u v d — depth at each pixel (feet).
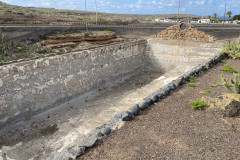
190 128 12.89
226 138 11.68
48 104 22.65
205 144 11.17
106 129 12.52
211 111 14.92
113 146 11.21
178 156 10.21
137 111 14.94
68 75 24.68
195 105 15.53
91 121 20.24
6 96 18.57
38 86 21.35
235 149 10.64
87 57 27.20
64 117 21.43
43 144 16.65
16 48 83.82
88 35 105.29
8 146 16.37
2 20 132.05
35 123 20.21
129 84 33.06
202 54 37.93
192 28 38.63
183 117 14.37
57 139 17.31
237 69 25.98
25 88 20.11
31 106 20.88
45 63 21.71
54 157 10.35
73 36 101.30
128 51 36.60
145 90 25.44
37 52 86.07
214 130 12.57
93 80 28.84
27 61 20.13
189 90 19.56
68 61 24.41
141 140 11.69
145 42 42.24
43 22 138.31
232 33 82.84
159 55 41.93
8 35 88.79
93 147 11.21
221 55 31.32
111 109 22.68
